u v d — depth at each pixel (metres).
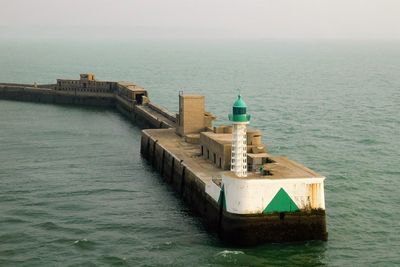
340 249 60.50
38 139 119.56
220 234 63.12
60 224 67.69
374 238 63.62
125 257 58.38
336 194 78.62
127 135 126.81
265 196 60.44
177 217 71.00
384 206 74.00
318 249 60.31
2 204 74.88
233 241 60.97
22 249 60.38
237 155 63.47
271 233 61.12
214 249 60.31
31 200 76.69
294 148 108.56
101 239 63.25
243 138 63.44
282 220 61.06
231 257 58.12
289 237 61.56
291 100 186.38
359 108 165.88
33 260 57.75
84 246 61.25
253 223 60.53
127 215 71.44
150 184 86.19
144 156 104.25
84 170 93.69
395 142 114.75
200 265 56.53
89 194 80.12
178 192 81.38
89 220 69.25
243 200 60.12
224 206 62.09
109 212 72.44
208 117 100.38
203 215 69.44
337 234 64.38
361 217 69.88
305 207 61.31
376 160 98.56
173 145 93.62
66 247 61.00
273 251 59.66
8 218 69.38
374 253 59.84
